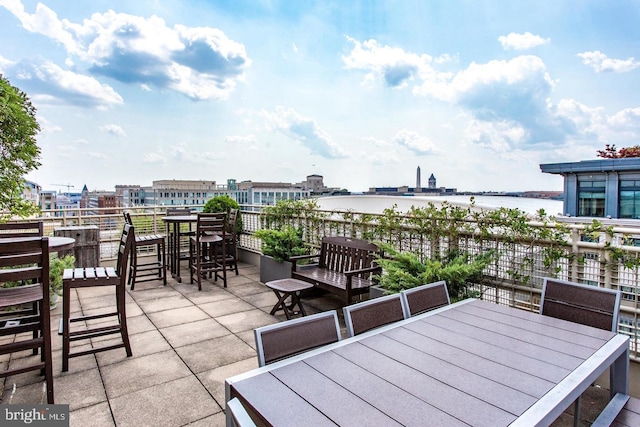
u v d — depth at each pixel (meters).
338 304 4.82
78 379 2.88
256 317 4.32
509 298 3.39
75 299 5.00
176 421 2.36
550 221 3.20
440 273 3.32
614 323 2.17
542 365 1.67
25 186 4.81
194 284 5.84
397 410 1.32
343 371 1.60
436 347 1.85
